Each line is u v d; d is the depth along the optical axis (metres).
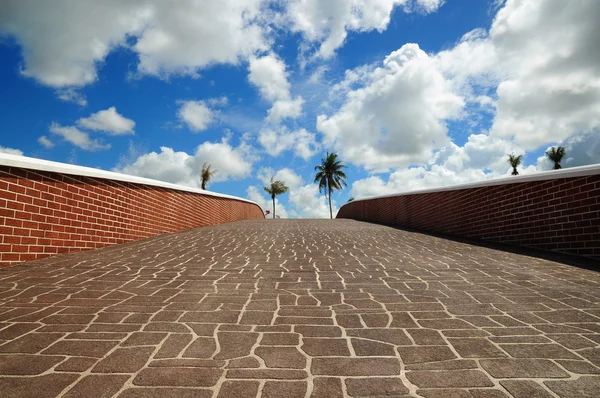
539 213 6.80
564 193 6.27
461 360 2.46
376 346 2.67
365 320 3.21
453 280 4.62
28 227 5.55
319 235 9.74
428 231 10.94
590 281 4.47
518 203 7.36
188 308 3.47
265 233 10.22
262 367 2.34
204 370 2.29
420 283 4.48
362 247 7.49
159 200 9.76
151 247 7.29
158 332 2.88
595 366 2.37
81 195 6.68
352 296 3.93
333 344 2.71
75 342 2.67
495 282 4.50
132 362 2.38
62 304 3.53
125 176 8.05
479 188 8.68
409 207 12.94
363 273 5.03
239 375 2.24
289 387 2.11
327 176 50.94
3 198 5.14
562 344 2.71
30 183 5.59
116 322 3.08
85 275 4.73
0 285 4.16
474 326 3.07
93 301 3.64
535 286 4.29
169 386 2.10
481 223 8.59
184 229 11.43
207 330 2.94
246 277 4.76
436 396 2.03
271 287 4.27
